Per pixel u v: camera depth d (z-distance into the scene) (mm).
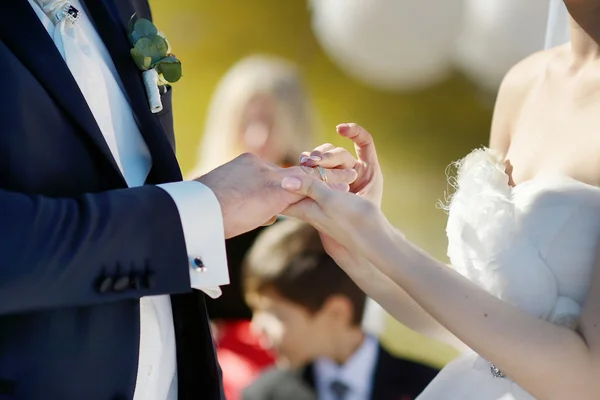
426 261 1547
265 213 1497
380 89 4117
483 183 1758
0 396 1310
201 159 3875
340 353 3061
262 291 3104
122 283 1296
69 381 1352
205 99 4316
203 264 1362
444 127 4188
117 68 1545
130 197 1324
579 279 1580
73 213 1275
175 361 1620
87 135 1358
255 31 4309
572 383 1463
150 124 1548
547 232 1614
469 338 1494
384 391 3027
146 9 1742
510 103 1987
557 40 2068
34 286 1240
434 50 3750
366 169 1946
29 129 1288
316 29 4137
